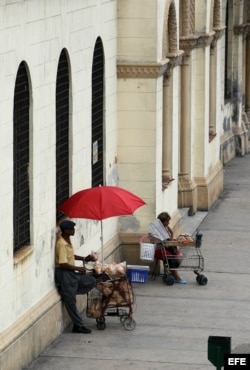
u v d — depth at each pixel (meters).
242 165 57.41
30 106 29.84
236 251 41.44
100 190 32.66
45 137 30.83
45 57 30.45
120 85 37.69
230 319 34.09
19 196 29.61
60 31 31.55
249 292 36.75
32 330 29.80
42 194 30.80
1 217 27.94
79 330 32.22
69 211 32.38
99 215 32.25
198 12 46.09
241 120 60.38
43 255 30.98
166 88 39.97
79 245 34.03
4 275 28.23
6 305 28.42
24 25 28.80
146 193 38.03
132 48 37.41
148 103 37.72
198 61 46.25
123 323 32.69
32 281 30.19
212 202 48.28
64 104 32.88
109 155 37.12
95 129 35.94
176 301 35.59
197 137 46.84
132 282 37.00
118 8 37.31
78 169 33.91
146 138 37.88
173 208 41.38
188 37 44.22
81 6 33.34
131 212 32.50
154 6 37.22
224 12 55.53
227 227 44.84
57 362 30.12
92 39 34.56
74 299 32.00
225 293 36.59
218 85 49.97
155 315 34.19
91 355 30.70
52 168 31.45
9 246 28.50
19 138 29.44
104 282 32.41
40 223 30.70
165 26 38.31
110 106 37.03
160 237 37.16
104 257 35.91
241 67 59.69
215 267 39.31
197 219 45.78
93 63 35.38
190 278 38.00
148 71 37.41
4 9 27.44
